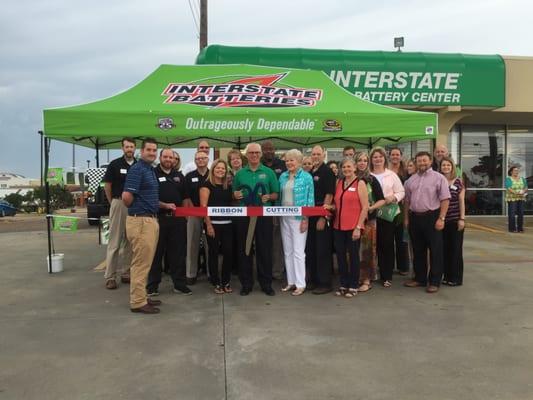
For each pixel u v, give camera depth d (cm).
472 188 1512
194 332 444
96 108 630
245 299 560
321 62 1146
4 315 500
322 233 577
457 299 559
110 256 611
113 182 616
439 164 632
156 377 349
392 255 620
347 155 664
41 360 381
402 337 431
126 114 619
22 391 329
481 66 1216
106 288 616
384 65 1173
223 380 344
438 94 1204
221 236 575
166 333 442
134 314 501
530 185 1541
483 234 1145
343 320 479
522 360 380
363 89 1171
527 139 1532
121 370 362
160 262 575
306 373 355
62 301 554
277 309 517
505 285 624
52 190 2619
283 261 666
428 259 665
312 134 637
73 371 360
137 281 502
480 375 352
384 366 368
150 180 500
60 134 617
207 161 602
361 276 608
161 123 621
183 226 578
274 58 1123
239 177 576
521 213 1180
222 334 438
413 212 601
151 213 509
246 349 402
